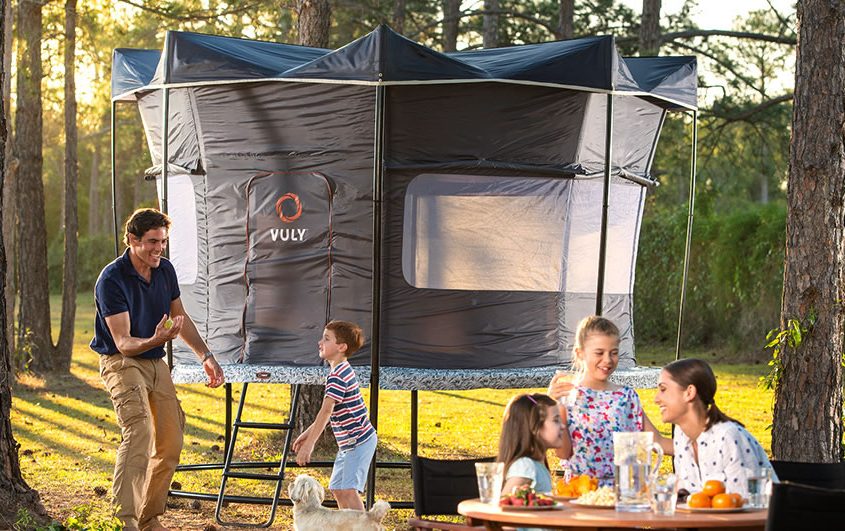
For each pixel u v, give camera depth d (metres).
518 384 9.04
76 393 18.00
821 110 8.02
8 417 7.47
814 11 8.04
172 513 9.09
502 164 9.22
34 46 18.77
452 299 9.28
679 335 10.84
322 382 8.86
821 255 8.05
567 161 9.61
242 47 9.32
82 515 7.35
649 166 11.17
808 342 8.09
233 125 9.53
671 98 10.04
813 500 4.26
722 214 26.88
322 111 9.20
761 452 4.99
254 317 9.48
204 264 9.77
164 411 7.56
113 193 10.64
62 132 39.03
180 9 18.20
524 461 5.06
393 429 14.19
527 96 9.30
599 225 10.23
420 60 8.20
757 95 26.42
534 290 9.59
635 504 4.52
